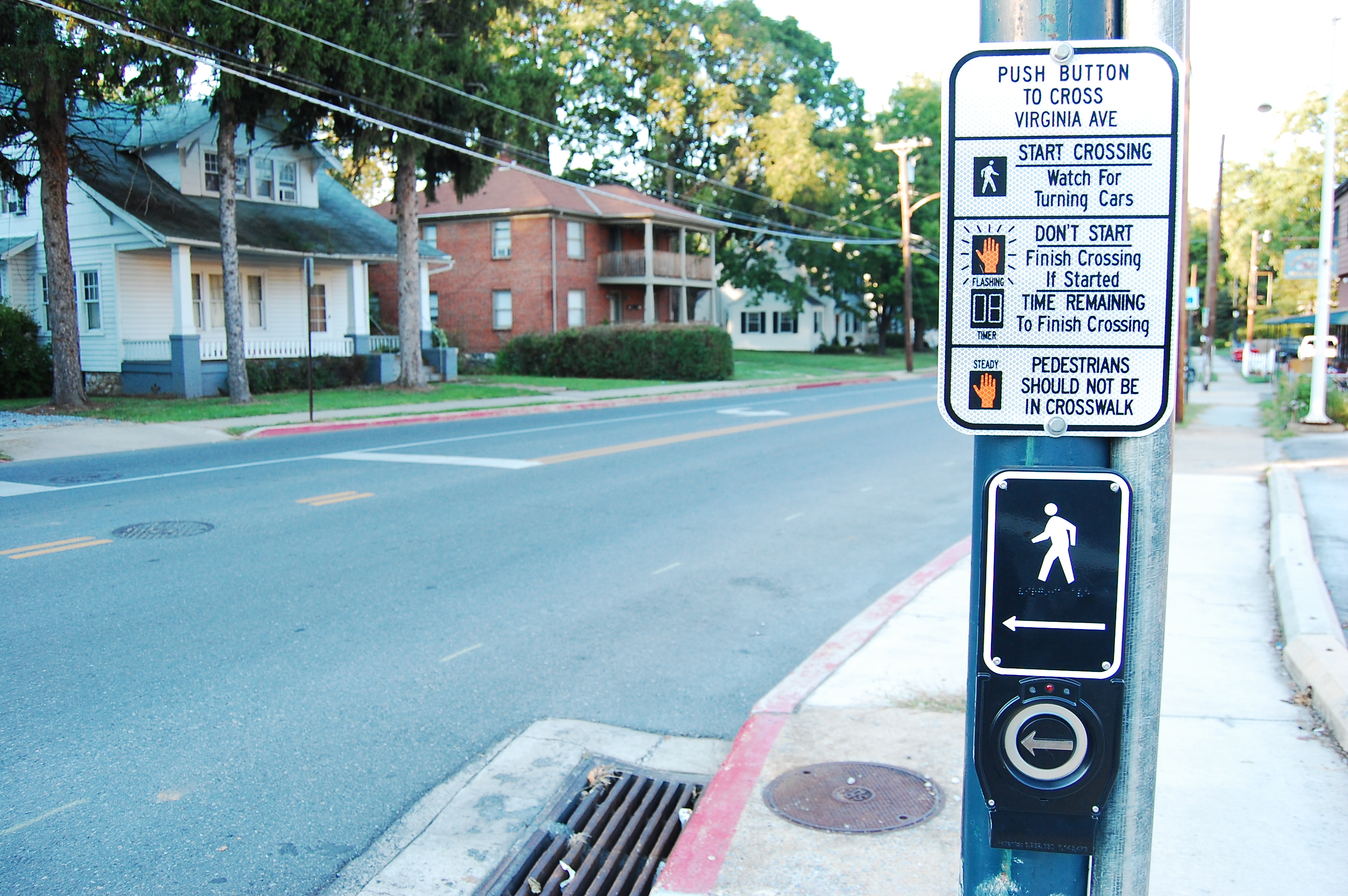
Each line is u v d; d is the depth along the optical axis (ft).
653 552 27.22
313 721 15.81
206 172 85.97
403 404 70.13
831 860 10.99
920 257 170.81
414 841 12.39
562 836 12.55
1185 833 11.07
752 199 155.22
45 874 11.44
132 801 13.16
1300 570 21.27
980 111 5.59
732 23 142.72
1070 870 5.97
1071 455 5.70
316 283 93.50
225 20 60.08
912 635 19.01
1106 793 5.72
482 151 80.23
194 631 20.04
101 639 19.49
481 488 36.52
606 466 42.37
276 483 37.11
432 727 15.69
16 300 85.35
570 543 28.17
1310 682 15.08
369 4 71.41
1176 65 5.45
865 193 170.30
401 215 82.02
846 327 214.48
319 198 100.17
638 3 139.23
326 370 85.35
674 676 18.04
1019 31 5.68
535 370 109.91
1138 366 5.58
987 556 5.68
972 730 5.96
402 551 26.91
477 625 20.74
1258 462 40.75
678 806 13.39
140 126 77.66
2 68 58.44
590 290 130.41
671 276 132.57
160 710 16.11
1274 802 11.76
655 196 156.66
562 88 132.36
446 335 122.01
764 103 146.82
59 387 64.75
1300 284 177.47
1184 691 15.44
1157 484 5.67
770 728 14.73
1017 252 5.60
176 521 30.27
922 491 37.01
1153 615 5.75
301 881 11.47
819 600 22.85
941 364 5.74
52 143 63.21
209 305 83.41
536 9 137.28
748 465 43.14
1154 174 5.49
